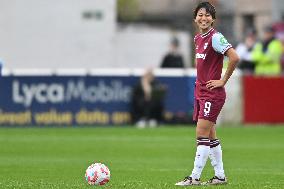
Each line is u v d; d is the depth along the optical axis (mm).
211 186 33188
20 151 52531
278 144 58125
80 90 73000
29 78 72375
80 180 37500
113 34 94125
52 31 92875
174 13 137750
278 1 122688
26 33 92375
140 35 102875
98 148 54719
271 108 75625
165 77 74000
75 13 93125
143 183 35219
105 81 73250
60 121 72812
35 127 71812
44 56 92938
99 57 94000
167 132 66938
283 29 100375
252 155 51062
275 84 75562
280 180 37875
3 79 72312
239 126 74000
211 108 33312
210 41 33375
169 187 32719
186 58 105750
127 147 55406
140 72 73688
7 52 92188
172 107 74000
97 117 73312
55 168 43281
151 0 143750
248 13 122562
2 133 65438
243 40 109938
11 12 91938
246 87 75125
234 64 33094
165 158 49125
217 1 119438
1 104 72375
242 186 33625
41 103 72625
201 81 33625
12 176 39469
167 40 103500
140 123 73688
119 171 42125
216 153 34500
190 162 47000
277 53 76875
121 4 144500
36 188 33062
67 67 93375
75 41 93438
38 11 92500
